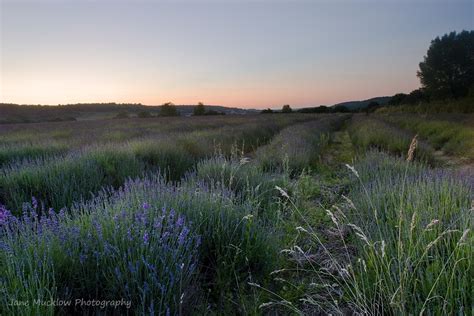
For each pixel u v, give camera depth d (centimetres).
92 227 255
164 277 209
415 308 191
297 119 3509
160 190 360
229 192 397
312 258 309
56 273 211
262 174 549
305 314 229
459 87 5094
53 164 546
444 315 183
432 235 249
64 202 434
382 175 525
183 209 321
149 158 731
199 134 1315
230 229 304
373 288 226
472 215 260
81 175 512
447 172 454
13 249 217
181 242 235
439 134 1441
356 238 306
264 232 310
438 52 5138
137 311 193
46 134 1672
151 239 243
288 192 493
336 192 548
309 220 407
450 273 209
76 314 208
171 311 200
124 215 269
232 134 1377
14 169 522
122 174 564
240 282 269
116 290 205
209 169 541
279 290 264
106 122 3394
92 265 222
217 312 230
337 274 281
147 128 2141
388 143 1053
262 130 1750
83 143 1098
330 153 1202
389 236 264
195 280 241
